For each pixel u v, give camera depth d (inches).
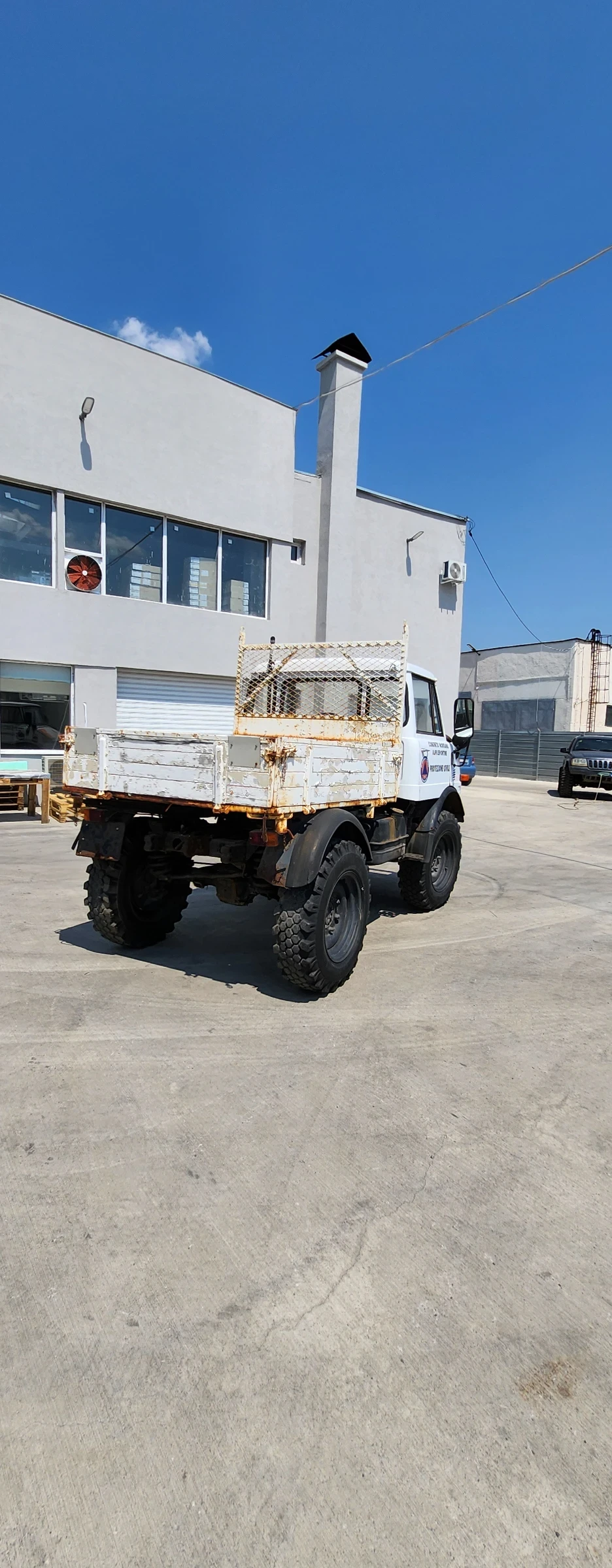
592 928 254.2
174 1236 95.7
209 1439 68.6
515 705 1378.0
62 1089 132.7
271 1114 126.1
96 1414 70.9
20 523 428.1
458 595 708.7
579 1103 133.6
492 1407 72.8
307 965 167.0
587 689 1300.4
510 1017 172.4
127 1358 77.3
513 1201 105.0
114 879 195.2
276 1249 94.0
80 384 437.1
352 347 590.6
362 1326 82.4
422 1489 64.6
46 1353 77.6
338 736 249.0
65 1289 86.4
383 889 309.6
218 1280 88.5
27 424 419.5
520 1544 60.2
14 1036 154.3
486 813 602.2
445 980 196.1
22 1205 101.2
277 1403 72.5
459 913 270.5
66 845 364.2
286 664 263.1
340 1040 156.3
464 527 707.4
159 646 480.4
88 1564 58.1
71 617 443.5
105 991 179.9
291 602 585.3
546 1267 92.2
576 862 385.7
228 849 183.2
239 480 512.7
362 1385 74.8
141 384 461.7
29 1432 69.0
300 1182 107.7
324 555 590.2
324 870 169.2
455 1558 59.0
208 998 177.2
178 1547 59.6
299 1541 60.1
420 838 251.4
